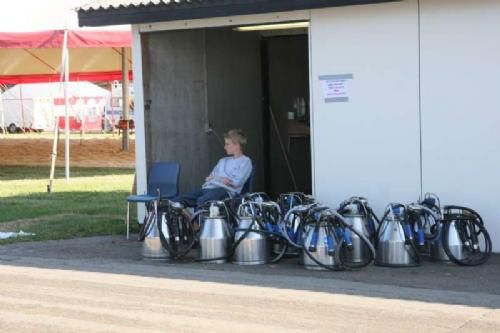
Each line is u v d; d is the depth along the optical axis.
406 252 16.19
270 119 26.64
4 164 46.28
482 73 17.27
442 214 16.69
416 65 17.89
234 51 25.17
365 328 11.84
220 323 12.22
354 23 18.44
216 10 19.12
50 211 25.67
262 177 26.45
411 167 18.06
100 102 80.31
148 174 21.45
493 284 14.63
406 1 17.83
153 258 17.47
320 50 18.88
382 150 18.34
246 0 18.73
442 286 14.53
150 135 21.58
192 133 23.28
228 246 17.06
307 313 12.74
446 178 17.73
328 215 16.11
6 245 19.88
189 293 14.30
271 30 26.17
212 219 17.08
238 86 25.39
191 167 23.23
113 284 15.19
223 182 19.53
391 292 14.12
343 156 18.75
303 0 18.19
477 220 16.70
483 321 12.16
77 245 19.70
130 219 23.61
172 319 12.50
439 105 17.72
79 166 44.44
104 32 31.27
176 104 22.61
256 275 15.73
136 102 21.45
